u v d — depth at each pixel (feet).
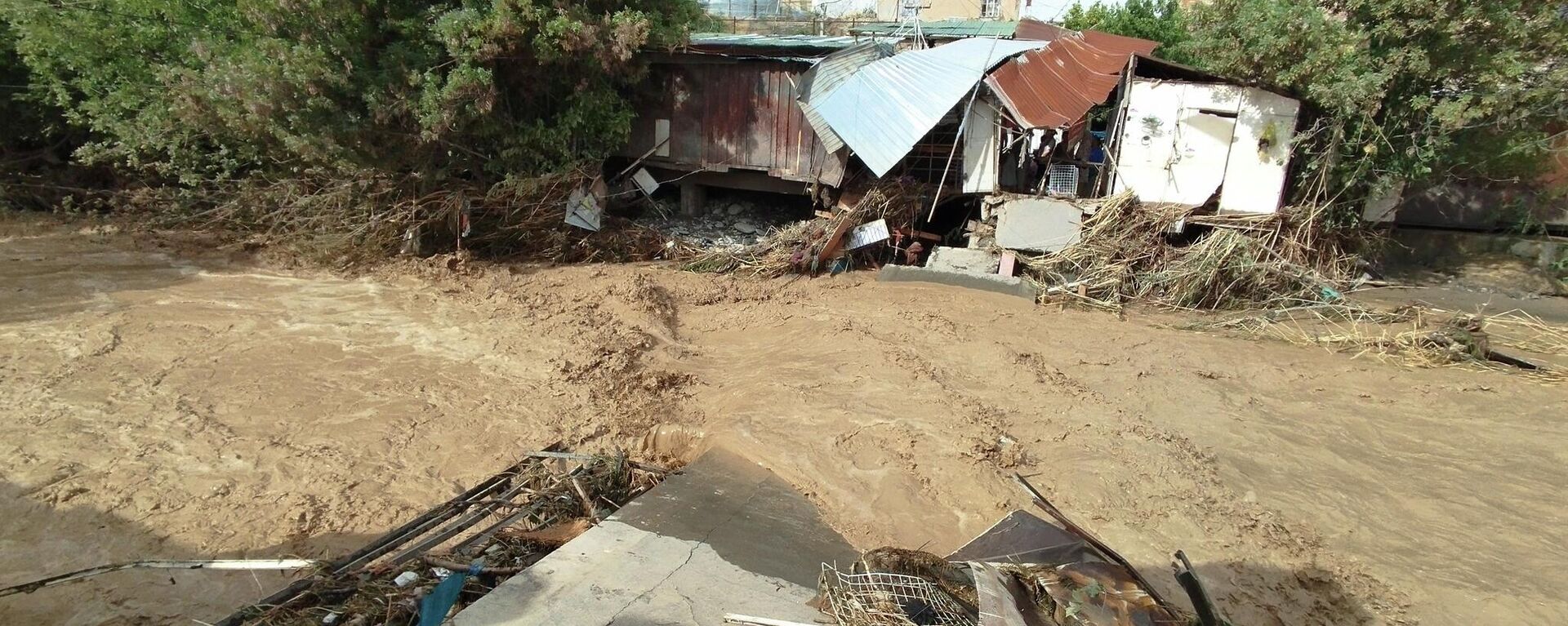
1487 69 37.73
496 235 43.45
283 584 17.40
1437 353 31.83
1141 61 42.60
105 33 40.52
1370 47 39.11
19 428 22.86
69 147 51.96
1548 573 18.43
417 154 40.42
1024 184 44.91
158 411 24.44
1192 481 21.83
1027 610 12.17
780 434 23.17
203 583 17.26
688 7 44.98
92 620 15.96
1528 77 39.17
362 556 14.43
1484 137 40.88
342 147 38.34
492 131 41.04
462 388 27.27
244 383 26.78
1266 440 24.88
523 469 19.53
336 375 27.73
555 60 40.63
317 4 35.60
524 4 37.76
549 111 44.29
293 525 19.22
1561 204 46.37
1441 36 37.52
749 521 18.28
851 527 18.72
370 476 21.59
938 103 39.40
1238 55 38.96
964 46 41.75
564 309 35.58
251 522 19.30
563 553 15.57
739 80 46.93
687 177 50.93
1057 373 29.35
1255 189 39.99
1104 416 25.64
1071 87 40.98
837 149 43.34
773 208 52.85
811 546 17.43
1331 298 38.40
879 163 40.19
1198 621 12.73
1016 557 14.25
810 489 20.40
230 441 22.95
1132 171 41.47
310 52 35.70
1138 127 40.91
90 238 43.73
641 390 27.48
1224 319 36.94
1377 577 18.30
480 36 38.01
